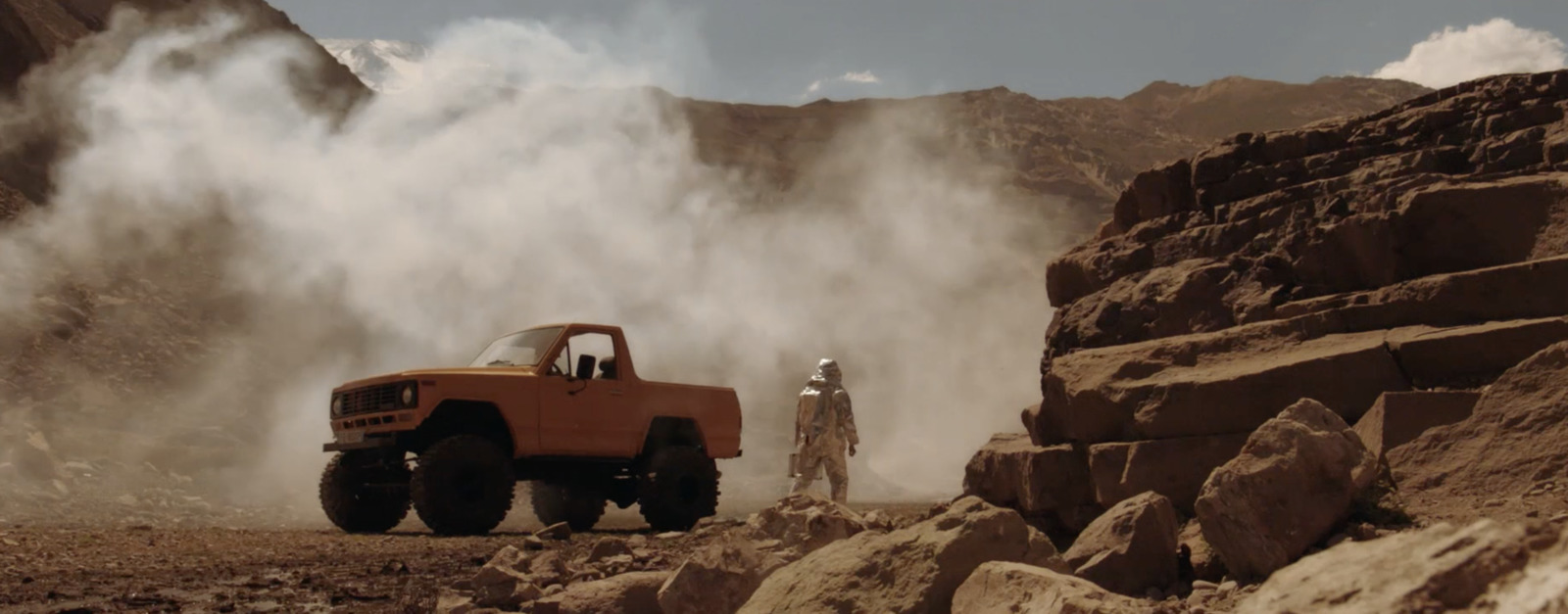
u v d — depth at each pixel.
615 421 12.79
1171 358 7.05
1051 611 3.64
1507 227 6.90
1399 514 5.12
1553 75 8.20
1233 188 8.91
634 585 5.69
